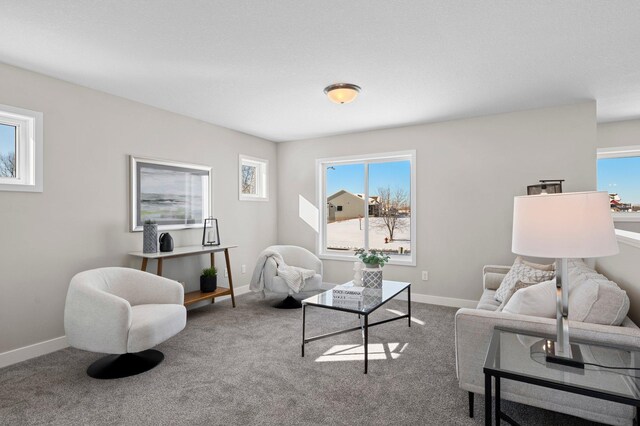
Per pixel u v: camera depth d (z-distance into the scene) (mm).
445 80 3084
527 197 1583
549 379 1415
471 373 1967
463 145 4305
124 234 3566
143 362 2693
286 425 1942
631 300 2217
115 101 3488
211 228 4527
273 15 2080
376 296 3090
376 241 5066
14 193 2795
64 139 3094
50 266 3010
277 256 4422
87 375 2551
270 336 3314
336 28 2229
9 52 2547
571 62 2719
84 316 2471
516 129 4008
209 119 4363
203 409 2104
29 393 2297
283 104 3773
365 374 2537
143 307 2854
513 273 3016
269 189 5590
